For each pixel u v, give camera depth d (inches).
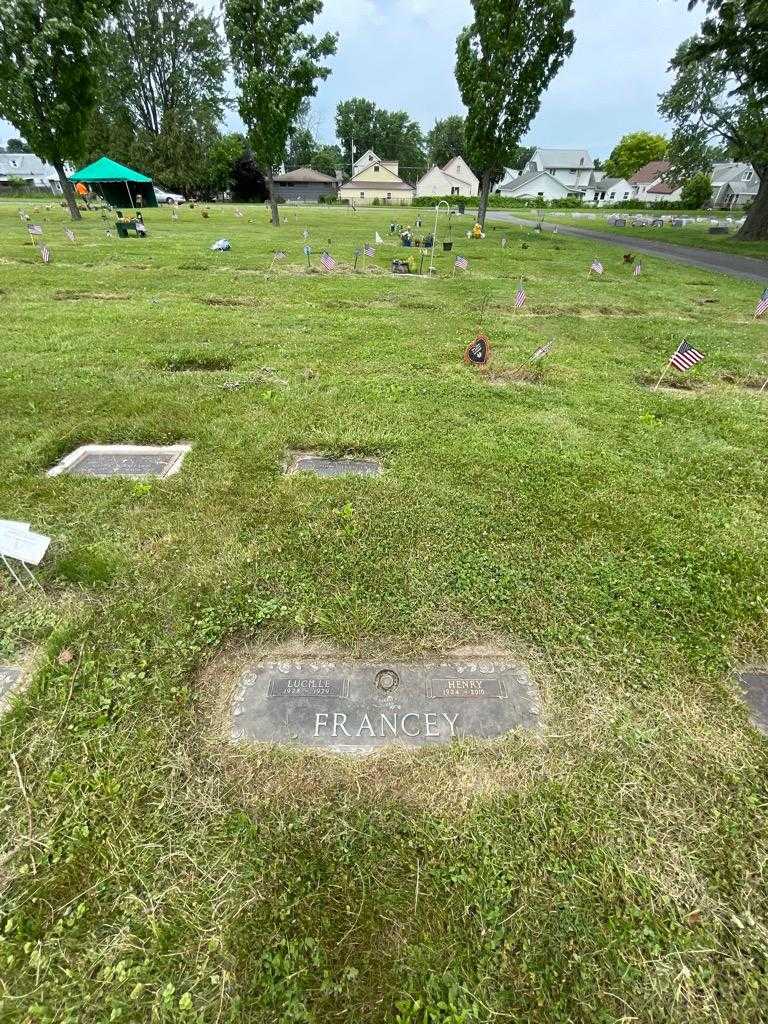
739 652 108.5
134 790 80.4
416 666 102.7
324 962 64.2
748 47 730.2
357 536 136.7
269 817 78.2
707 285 549.3
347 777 83.7
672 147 1031.6
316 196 2662.4
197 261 561.6
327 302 398.3
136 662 100.8
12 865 72.4
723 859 75.2
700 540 140.6
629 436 196.7
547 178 2223.2
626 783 83.7
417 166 3181.6
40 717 90.4
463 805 80.4
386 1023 60.0
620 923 68.3
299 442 183.2
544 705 96.0
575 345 309.4
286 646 106.0
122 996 61.1
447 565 126.6
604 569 127.9
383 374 247.6
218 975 62.8
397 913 68.7
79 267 504.7
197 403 208.5
